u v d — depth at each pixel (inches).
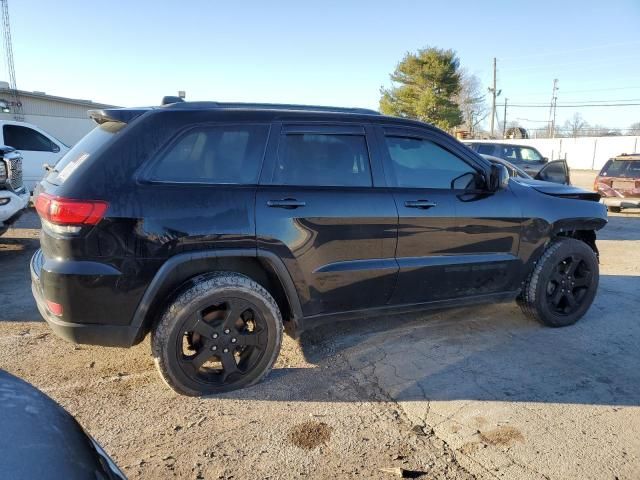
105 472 62.6
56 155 434.9
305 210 133.3
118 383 136.3
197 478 99.7
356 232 140.3
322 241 136.3
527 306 179.9
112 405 125.3
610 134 2274.9
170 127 125.4
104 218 115.3
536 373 147.3
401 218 145.6
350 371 147.0
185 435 113.6
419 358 156.3
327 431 116.6
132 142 122.1
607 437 116.0
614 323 190.1
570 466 105.5
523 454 109.3
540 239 172.2
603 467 105.4
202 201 123.9
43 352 153.9
